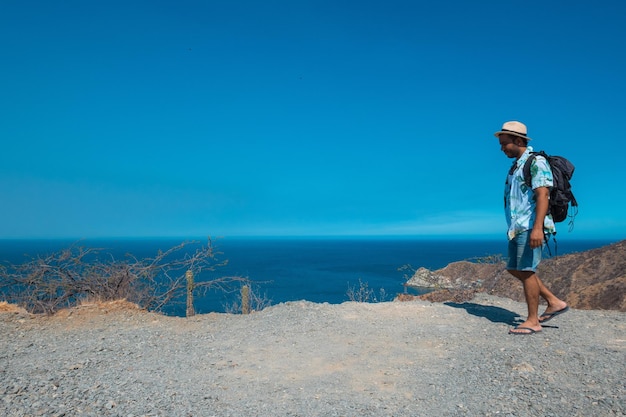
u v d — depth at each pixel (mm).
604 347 4484
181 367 4359
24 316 6512
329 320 6105
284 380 3971
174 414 3244
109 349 5004
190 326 6176
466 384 3754
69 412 3230
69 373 4117
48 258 8086
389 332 5539
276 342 5195
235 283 26859
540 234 4898
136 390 3697
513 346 4695
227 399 3537
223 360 4570
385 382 3887
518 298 9297
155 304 8820
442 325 5805
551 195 5020
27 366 4316
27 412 3205
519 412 3176
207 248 9188
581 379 3664
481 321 5922
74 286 8133
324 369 4254
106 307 6965
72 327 6082
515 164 5305
